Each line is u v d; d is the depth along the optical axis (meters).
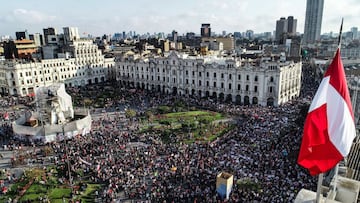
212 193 47.50
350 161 40.72
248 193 45.97
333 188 18.84
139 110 103.00
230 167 55.22
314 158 16.47
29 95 128.88
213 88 122.06
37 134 74.12
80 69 157.88
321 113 16.69
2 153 68.12
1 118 94.94
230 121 89.50
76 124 77.00
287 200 43.66
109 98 119.25
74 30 172.75
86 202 47.56
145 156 62.22
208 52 179.50
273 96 107.38
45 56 175.75
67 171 56.84
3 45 195.50
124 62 154.00
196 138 75.12
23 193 50.69
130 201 46.94
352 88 70.88
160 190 48.91
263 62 109.06
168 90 136.62
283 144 64.56
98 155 63.97
